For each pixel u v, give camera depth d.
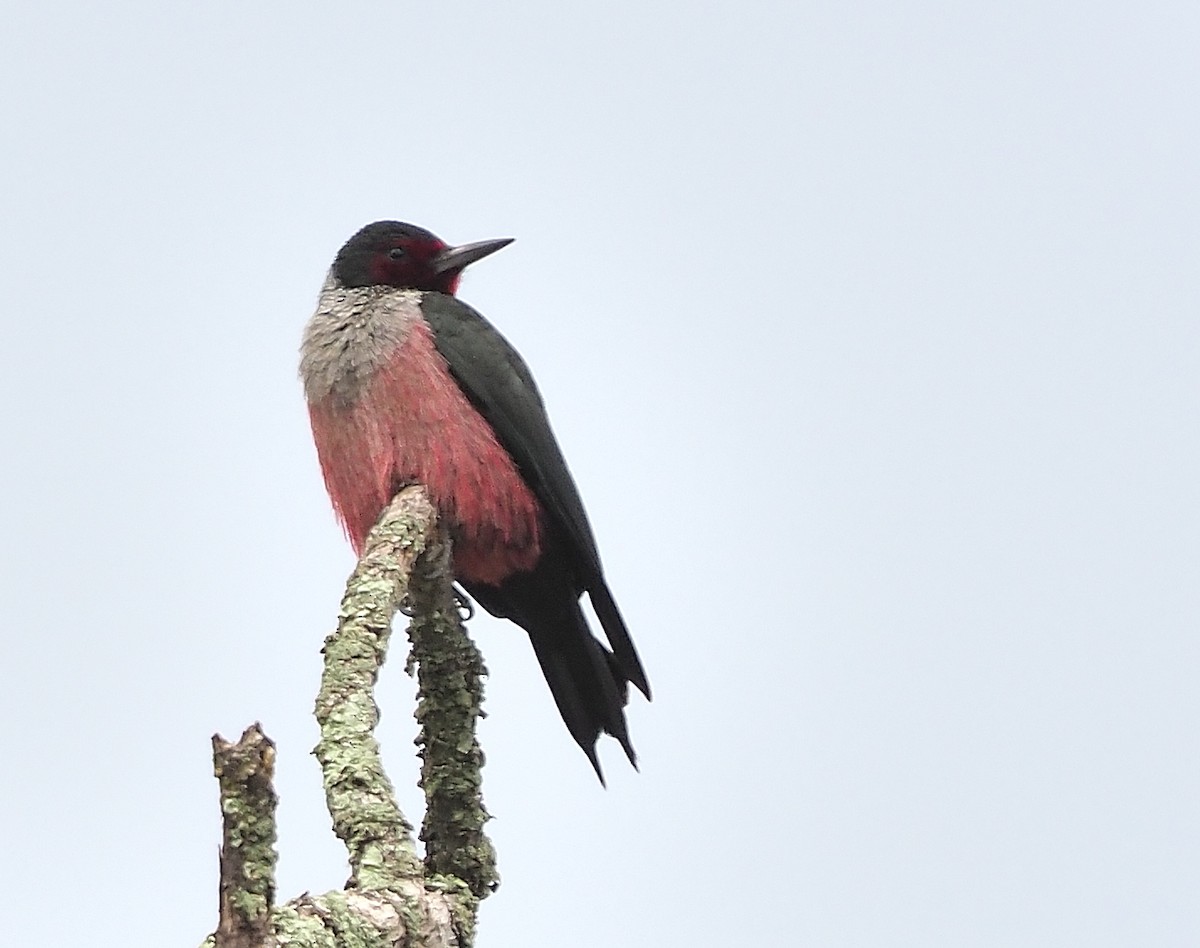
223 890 5.16
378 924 5.96
